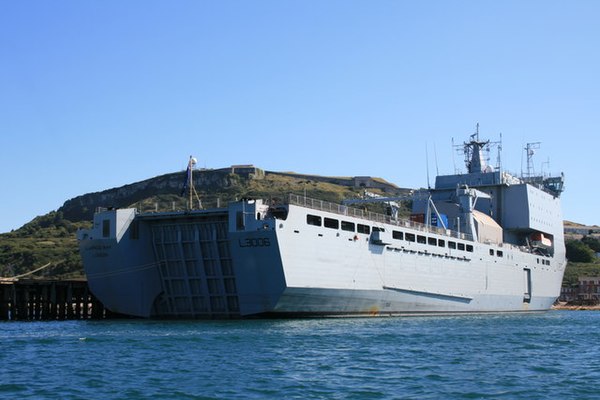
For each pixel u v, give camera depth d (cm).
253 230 6175
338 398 3114
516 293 9775
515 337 5791
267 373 3700
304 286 6325
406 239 7500
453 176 10344
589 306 15862
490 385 3469
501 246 9481
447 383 3503
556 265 11169
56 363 4028
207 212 6800
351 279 6775
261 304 6425
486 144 10525
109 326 6481
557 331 6544
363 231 6994
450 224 9188
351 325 6275
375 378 3603
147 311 7312
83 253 7325
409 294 7594
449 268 8231
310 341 5025
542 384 3516
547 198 10850
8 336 5525
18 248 16250
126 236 7112
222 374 3666
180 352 4459
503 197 10144
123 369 3819
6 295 7938
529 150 11525
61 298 8425
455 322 7250
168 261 7288
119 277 7169
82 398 3070
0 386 3319
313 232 6406
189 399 3069
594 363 4272
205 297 7200
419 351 4656
